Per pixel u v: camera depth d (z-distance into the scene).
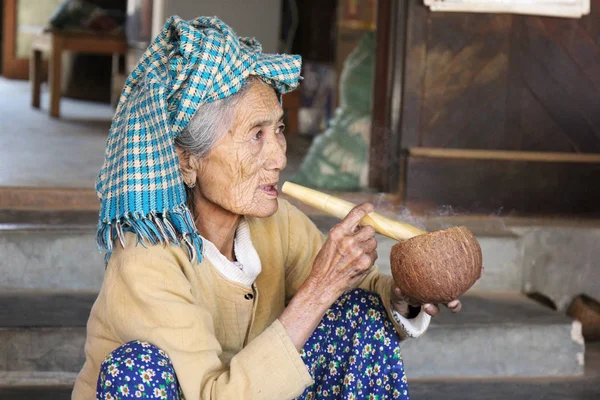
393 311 2.11
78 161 5.62
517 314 3.57
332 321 2.11
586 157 4.39
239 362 1.84
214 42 1.90
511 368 3.44
